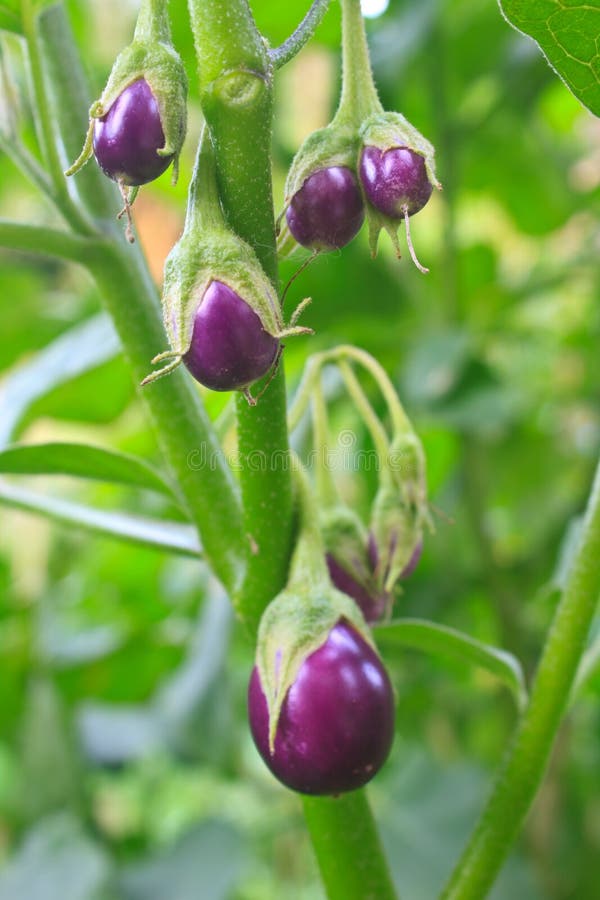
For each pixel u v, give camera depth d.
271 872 1.21
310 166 0.41
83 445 0.48
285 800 1.03
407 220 0.40
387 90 1.01
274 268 0.40
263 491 0.43
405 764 0.96
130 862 0.91
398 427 0.48
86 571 1.18
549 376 1.31
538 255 1.39
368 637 0.43
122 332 0.48
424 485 0.48
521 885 0.83
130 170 0.38
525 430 1.15
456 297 1.03
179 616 1.09
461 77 1.09
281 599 0.43
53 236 0.47
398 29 0.98
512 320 1.24
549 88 1.05
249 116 0.39
